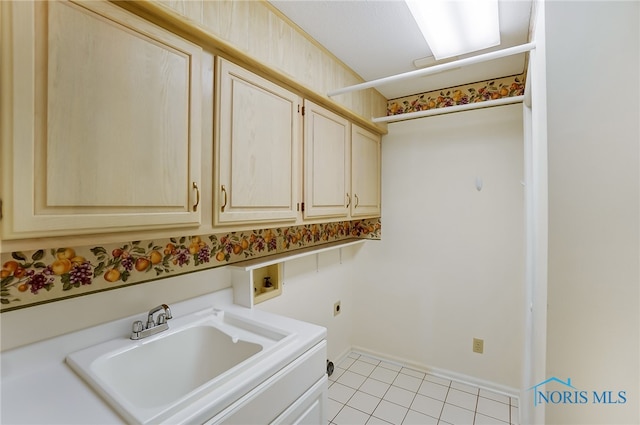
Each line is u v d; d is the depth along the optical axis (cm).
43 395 85
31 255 96
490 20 138
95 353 104
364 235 280
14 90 69
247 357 120
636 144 66
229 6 122
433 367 249
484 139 229
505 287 222
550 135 72
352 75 211
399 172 263
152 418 73
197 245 146
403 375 247
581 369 70
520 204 217
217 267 155
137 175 91
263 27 139
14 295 93
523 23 155
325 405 129
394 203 265
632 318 67
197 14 109
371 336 278
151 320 121
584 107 69
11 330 92
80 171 79
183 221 103
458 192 238
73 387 89
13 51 69
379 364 264
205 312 144
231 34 123
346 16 153
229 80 120
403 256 262
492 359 227
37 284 97
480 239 231
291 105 154
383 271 271
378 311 274
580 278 70
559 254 72
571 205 70
